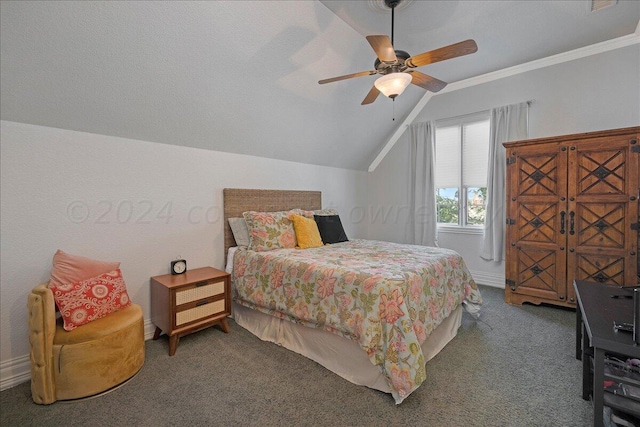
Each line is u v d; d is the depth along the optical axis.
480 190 3.97
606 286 1.90
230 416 1.53
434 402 1.63
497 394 1.69
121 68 1.93
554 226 2.89
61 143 2.02
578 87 3.18
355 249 2.79
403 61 1.90
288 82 2.73
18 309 1.87
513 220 3.12
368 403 1.63
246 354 2.17
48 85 1.80
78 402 1.65
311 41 2.47
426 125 4.26
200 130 2.66
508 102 3.62
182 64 2.11
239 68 2.36
